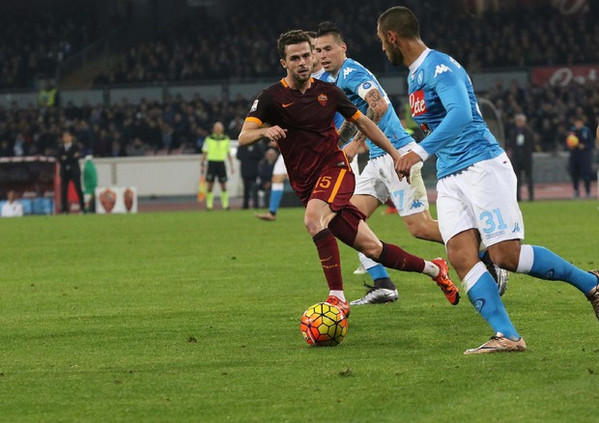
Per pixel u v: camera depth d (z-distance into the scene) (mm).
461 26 118625
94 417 14711
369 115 25766
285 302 26766
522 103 103000
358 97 26500
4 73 127938
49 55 129750
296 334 21750
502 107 101000
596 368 17016
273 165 85125
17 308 26969
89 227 61312
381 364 17969
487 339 20359
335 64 27047
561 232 46344
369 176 27719
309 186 22875
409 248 41000
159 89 114062
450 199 18969
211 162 80438
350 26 119625
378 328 22188
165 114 107750
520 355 18297
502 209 18625
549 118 101812
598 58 111625
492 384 16047
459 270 19016
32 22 134375
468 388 15820
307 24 124500
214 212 76188
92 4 134250
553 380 16203
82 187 87938
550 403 14734
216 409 14984
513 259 18828
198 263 37625
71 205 90062
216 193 98312
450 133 18188
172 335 21984
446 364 17750
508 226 18625
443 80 18594
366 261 26172
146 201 99750
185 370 17953
